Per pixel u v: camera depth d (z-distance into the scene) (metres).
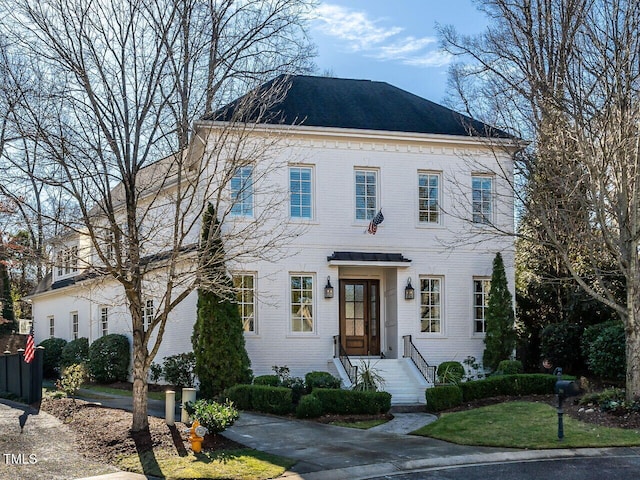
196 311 21.14
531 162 20.03
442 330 22.72
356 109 23.88
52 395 18.72
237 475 10.97
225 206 19.97
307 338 21.39
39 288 34.06
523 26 21.56
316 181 22.09
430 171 23.20
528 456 12.36
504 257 23.31
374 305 23.31
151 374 22.67
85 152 12.38
